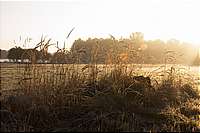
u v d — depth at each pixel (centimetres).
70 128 702
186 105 1040
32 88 834
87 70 984
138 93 937
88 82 971
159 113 853
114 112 796
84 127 720
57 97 830
